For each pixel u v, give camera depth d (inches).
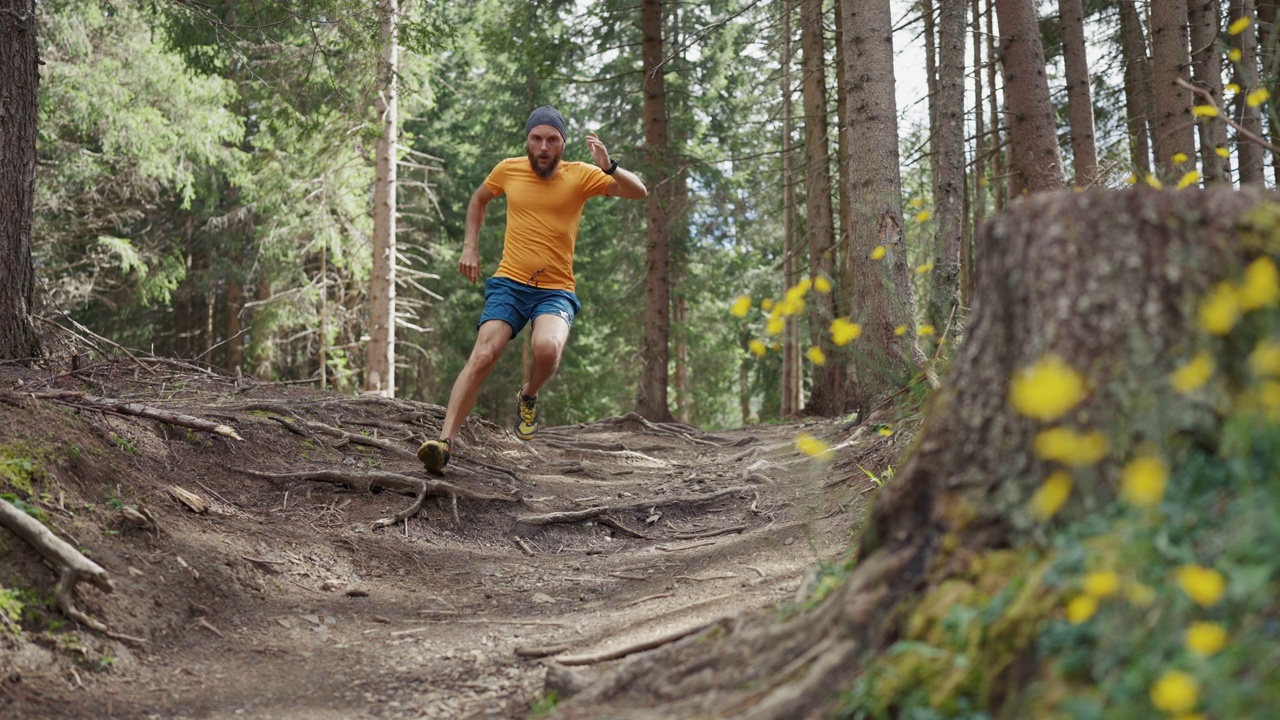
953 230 239.9
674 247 768.9
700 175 825.5
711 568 157.3
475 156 916.0
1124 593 58.9
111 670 106.6
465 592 155.7
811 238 526.6
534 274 190.5
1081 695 57.2
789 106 663.8
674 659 91.0
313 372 836.6
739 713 73.8
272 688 109.5
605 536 202.2
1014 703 61.1
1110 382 67.5
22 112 204.2
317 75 449.4
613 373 931.3
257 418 200.5
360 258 658.2
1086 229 71.6
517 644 124.6
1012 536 70.8
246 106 735.1
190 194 642.2
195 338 877.2
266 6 347.3
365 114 543.8
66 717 94.3
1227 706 49.7
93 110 581.9
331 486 185.6
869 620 74.5
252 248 768.9
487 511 198.7
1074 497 68.0
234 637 123.5
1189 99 330.3
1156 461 64.2
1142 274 68.5
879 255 125.3
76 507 130.3
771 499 213.0
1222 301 58.0
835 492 194.7
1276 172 161.8
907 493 80.5
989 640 64.7
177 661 113.5
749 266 879.7
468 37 815.1
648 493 232.7
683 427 419.2
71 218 684.7
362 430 225.5
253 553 147.2
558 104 871.1
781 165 682.2
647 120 541.3
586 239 891.4
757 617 98.3
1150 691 53.4
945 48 254.8
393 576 158.1
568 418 947.3
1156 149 339.3
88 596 113.7
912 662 67.2
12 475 125.3
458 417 195.5
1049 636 61.1
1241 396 64.5
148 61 595.5
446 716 100.8
